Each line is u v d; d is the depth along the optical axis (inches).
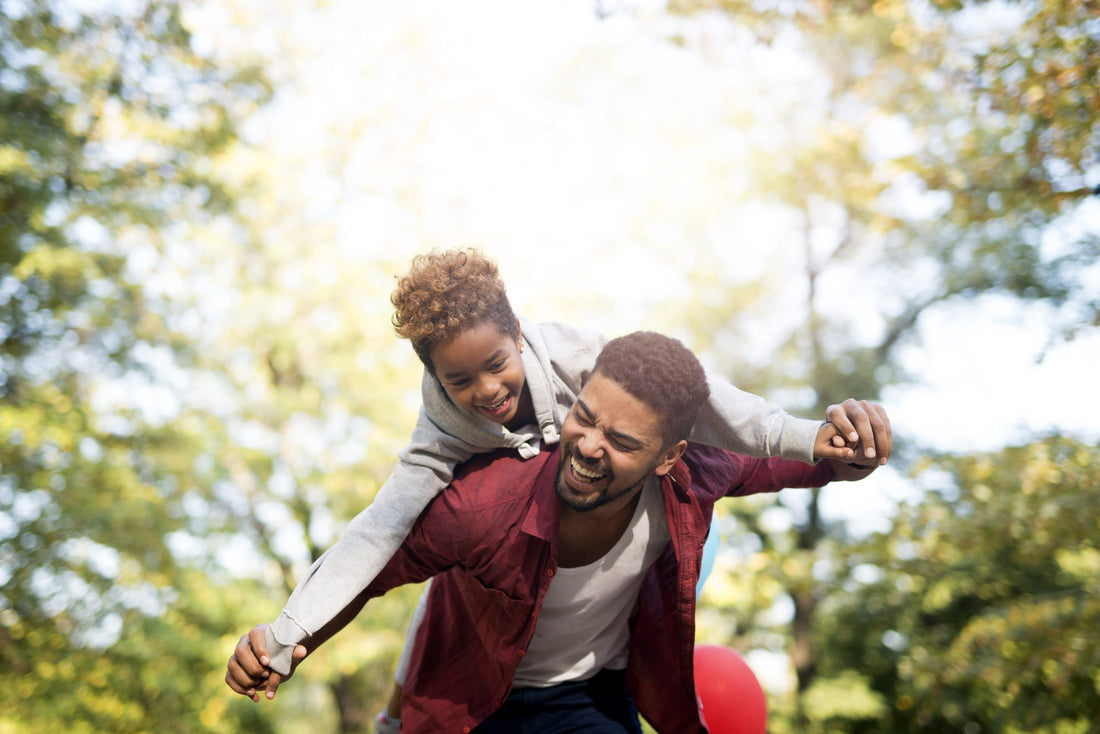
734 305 577.9
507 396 85.0
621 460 82.0
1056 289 482.6
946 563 318.3
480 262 84.8
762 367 589.0
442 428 89.0
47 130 408.8
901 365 582.9
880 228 315.6
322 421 502.0
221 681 474.3
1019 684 286.8
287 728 592.7
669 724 103.0
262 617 480.7
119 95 442.0
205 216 478.3
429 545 89.0
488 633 95.5
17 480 405.7
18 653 424.2
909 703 327.6
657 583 99.4
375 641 476.4
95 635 441.7
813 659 587.8
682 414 82.8
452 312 81.6
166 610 459.5
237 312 482.6
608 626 100.3
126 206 416.8
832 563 477.1
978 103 247.8
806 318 586.6
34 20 410.9
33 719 424.8
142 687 457.7
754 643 619.5
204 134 460.8
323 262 494.9
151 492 442.6
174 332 460.4
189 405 481.7
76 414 413.4
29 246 397.1
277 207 498.3
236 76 475.2
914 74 309.9
